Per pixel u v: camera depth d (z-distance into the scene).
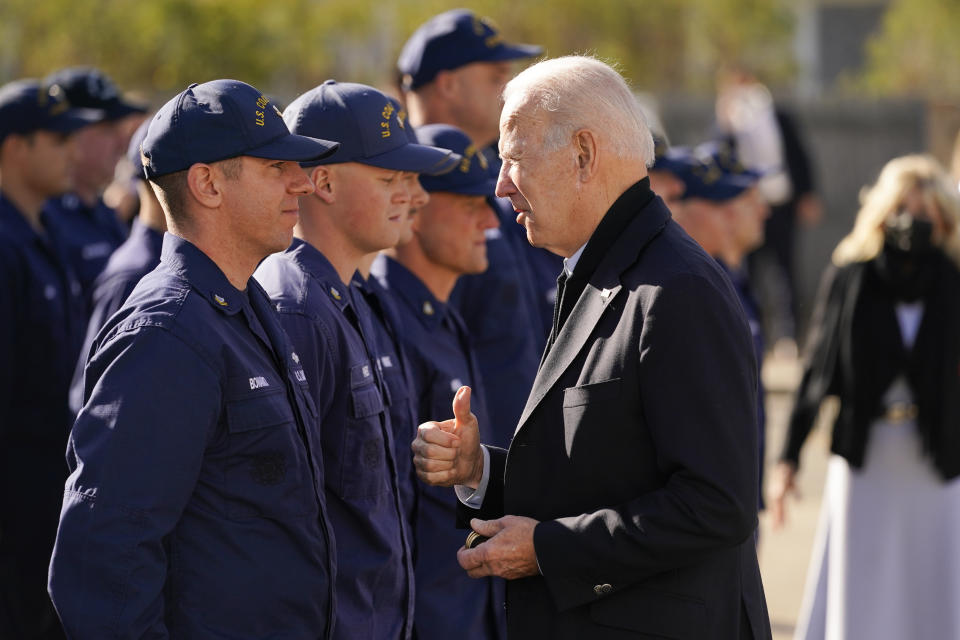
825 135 33.44
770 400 22.00
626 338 5.50
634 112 5.80
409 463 7.31
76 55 29.39
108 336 5.28
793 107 33.41
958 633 10.45
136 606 4.98
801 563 14.51
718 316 5.41
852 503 10.90
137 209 14.23
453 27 10.29
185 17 28.70
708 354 5.36
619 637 5.57
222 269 5.55
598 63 5.87
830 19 55.47
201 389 5.20
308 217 6.68
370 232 6.68
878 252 10.74
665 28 37.69
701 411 5.33
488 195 7.93
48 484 10.02
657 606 5.55
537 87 5.79
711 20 39.47
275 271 6.41
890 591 10.70
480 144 10.58
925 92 45.78
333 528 6.36
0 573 9.99
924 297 10.61
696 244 5.73
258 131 5.49
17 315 9.95
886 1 54.94
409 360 7.83
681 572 5.55
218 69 28.97
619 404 5.50
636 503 5.43
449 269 8.10
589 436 5.58
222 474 5.33
